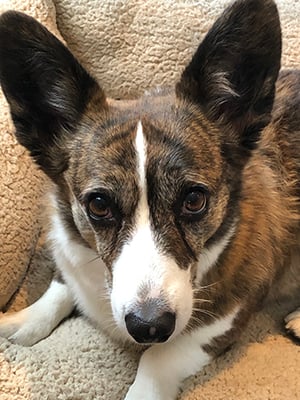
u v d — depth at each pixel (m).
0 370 0.38
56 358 0.39
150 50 0.51
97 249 0.34
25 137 0.36
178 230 0.32
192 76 0.35
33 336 0.41
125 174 0.32
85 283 0.39
